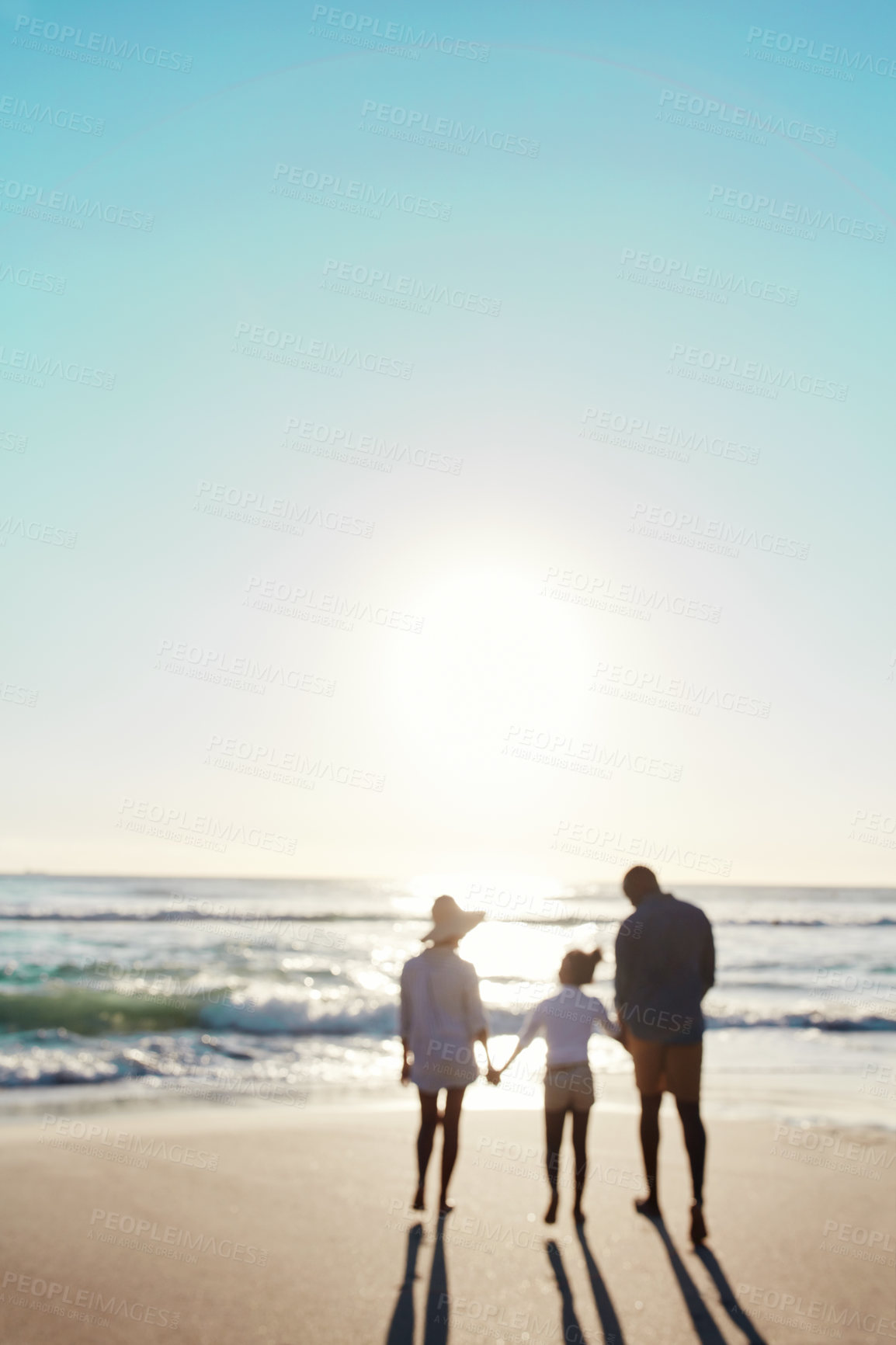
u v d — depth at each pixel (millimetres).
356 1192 5953
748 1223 5379
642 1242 5012
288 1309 4031
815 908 67250
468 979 5793
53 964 23484
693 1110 5168
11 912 37406
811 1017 18891
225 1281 4355
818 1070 12484
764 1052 14508
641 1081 5449
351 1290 4270
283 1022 16297
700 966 5379
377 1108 9359
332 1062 13164
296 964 25344
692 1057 5227
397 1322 3910
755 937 42312
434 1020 5699
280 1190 5941
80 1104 9266
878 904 73750
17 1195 5637
